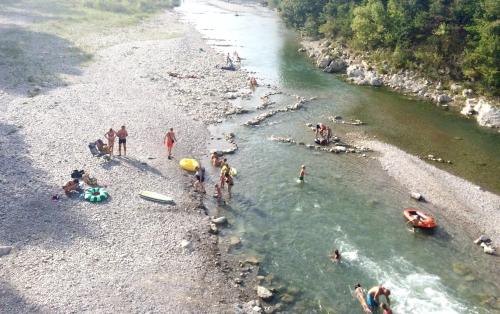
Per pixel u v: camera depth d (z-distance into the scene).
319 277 28.61
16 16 96.19
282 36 106.38
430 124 56.22
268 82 70.62
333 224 34.53
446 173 43.59
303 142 49.31
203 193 37.12
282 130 52.38
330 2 101.38
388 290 25.91
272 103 61.03
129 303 23.91
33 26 87.81
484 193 40.06
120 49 79.00
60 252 26.81
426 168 44.34
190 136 47.38
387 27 78.12
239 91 64.62
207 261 28.86
